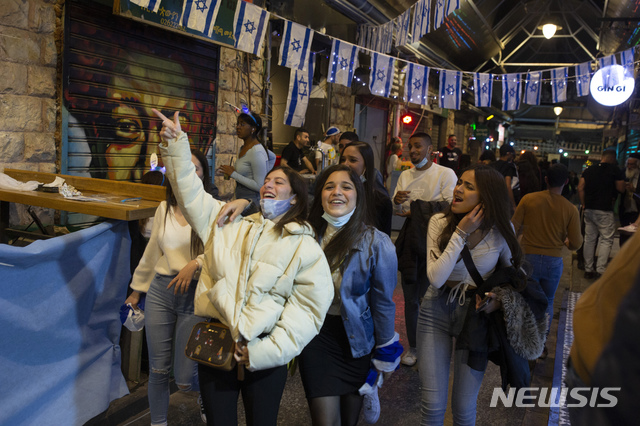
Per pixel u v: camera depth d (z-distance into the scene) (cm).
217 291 227
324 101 1148
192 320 303
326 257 260
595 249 867
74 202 333
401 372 451
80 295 307
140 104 577
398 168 1248
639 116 1437
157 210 314
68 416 301
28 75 452
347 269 257
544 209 464
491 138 3055
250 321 219
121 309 328
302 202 246
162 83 609
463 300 277
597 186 811
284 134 1134
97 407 322
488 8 1543
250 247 231
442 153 1297
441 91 741
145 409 360
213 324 237
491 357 279
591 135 3978
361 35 1009
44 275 277
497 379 454
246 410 241
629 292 83
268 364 221
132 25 552
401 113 1650
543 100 2725
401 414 376
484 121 2722
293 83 655
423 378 279
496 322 267
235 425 239
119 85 545
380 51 872
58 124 483
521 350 262
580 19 1920
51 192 370
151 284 310
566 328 568
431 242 296
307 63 571
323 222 278
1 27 427
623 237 588
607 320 87
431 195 462
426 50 1441
